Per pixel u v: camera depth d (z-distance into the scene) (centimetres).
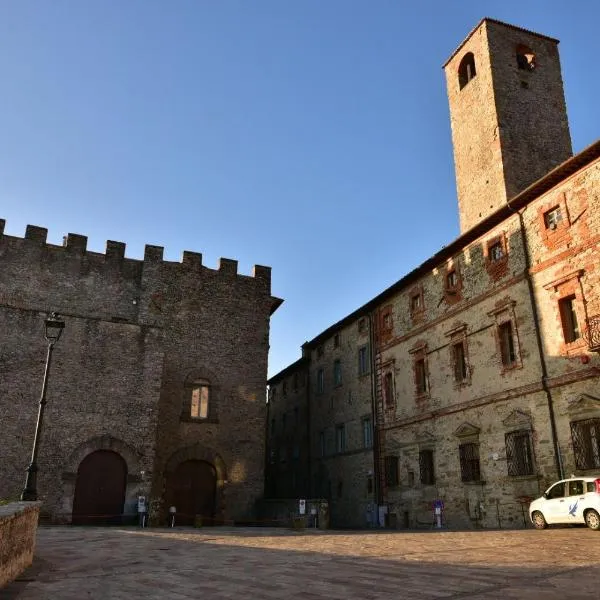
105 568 1050
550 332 2133
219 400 3181
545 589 764
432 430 2772
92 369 2566
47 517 2323
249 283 3481
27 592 804
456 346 2695
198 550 1344
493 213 2450
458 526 2491
